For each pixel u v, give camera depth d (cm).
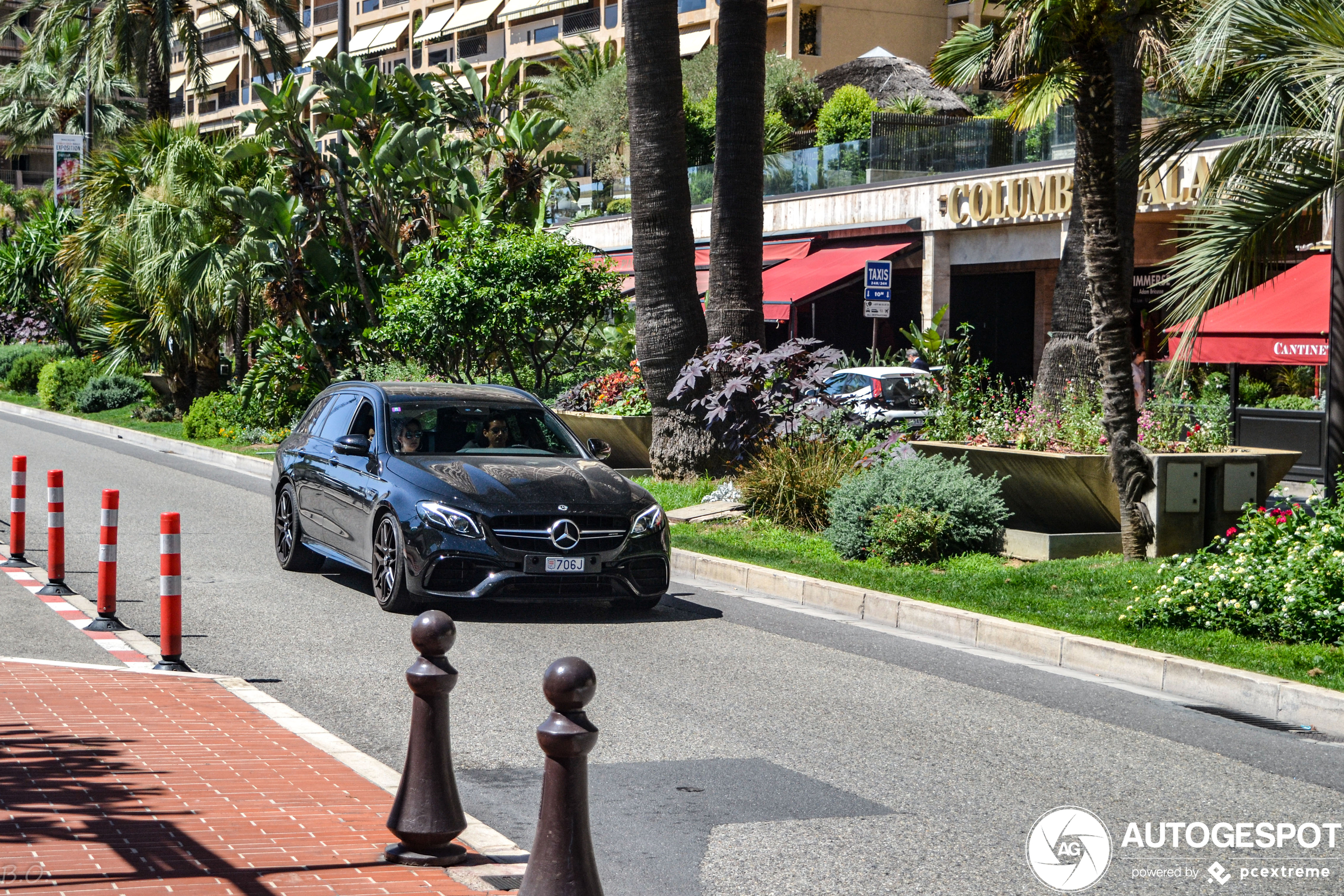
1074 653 881
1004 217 2736
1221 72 1070
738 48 1631
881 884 495
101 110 5441
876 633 984
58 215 4359
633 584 997
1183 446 1251
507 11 6078
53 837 483
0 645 845
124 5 3381
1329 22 1030
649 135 1647
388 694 765
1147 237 2564
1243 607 906
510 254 1944
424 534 970
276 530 1234
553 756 397
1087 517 1262
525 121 2455
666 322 1662
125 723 657
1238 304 1914
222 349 3394
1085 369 1661
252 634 921
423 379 2030
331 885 449
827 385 1550
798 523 1405
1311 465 1927
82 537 1338
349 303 2483
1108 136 1151
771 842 538
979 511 1234
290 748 629
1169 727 733
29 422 3020
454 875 466
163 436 2567
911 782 623
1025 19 1164
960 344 1531
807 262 3172
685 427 1656
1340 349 1205
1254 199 1108
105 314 3052
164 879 445
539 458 1081
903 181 3000
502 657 870
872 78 4306
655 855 521
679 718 729
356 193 2469
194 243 2709
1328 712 735
